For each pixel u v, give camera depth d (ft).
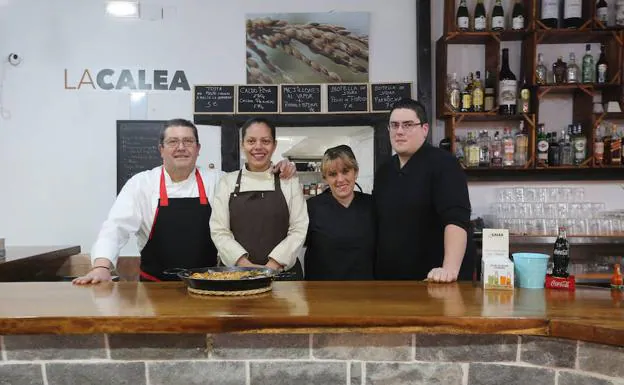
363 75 12.30
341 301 4.94
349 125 12.26
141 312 4.45
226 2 12.28
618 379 4.12
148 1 12.19
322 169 7.99
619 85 11.33
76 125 12.25
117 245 7.45
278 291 5.50
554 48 12.13
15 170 12.24
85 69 12.23
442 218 6.81
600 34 11.40
